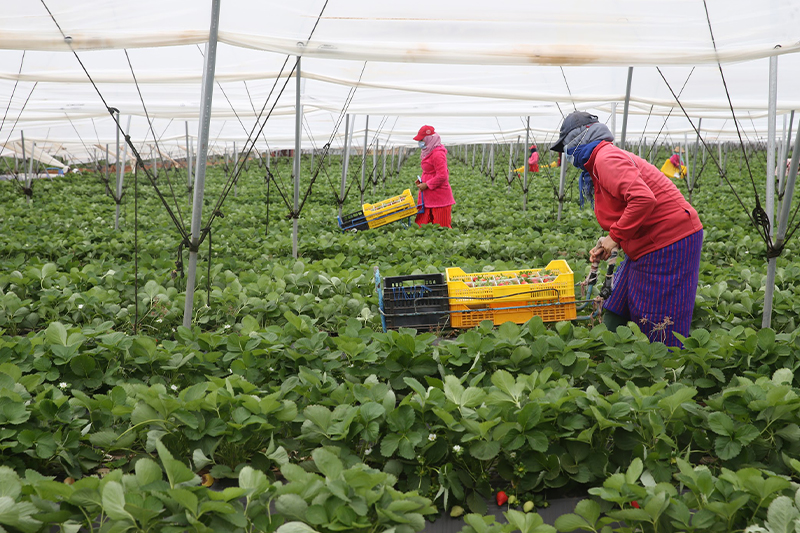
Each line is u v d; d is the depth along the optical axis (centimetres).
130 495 257
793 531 252
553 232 1212
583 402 349
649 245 499
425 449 344
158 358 428
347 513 260
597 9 527
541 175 3081
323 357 434
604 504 334
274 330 465
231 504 278
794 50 538
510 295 559
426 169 1263
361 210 1260
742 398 347
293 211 940
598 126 509
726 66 898
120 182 1338
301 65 921
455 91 1039
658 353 416
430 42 602
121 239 1116
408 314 568
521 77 984
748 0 487
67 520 279
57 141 2231
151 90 1184
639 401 345
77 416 371
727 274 764
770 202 790
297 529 253
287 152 4281
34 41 553
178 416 336
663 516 294
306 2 532
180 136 2278
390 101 1346
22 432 333
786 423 339
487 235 1127
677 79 983
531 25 561
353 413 338
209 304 626
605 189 501
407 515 272
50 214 1454
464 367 432
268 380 435
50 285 693
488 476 357
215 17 518
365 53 611
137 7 527
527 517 269
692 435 366
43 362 411
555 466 343
